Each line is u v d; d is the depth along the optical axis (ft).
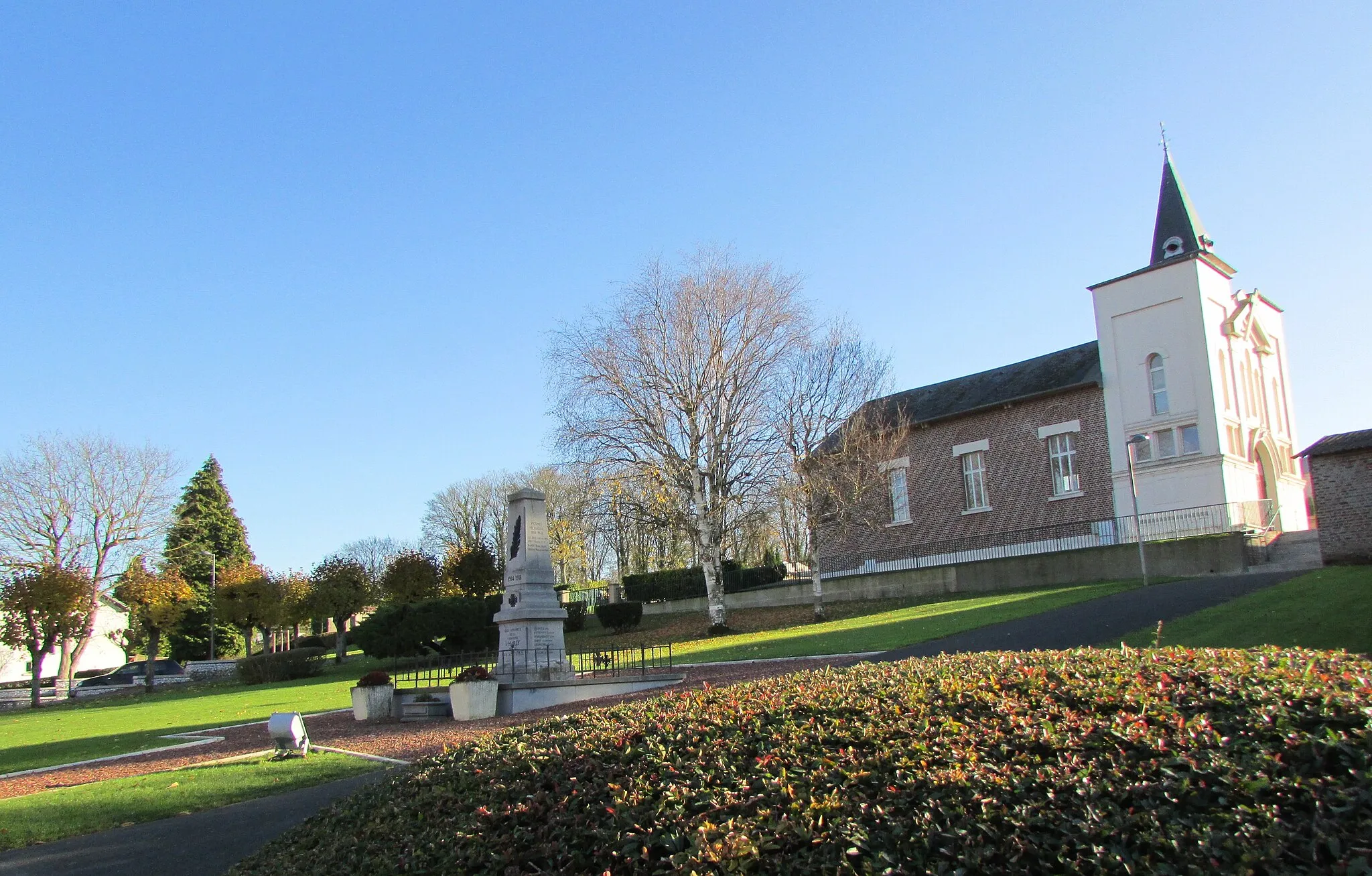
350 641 136.05
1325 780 16.24
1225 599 70.54
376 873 23.45
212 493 236.02
